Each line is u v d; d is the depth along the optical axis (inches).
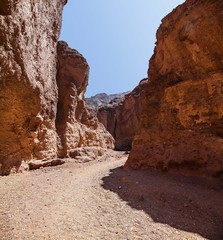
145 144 551.2
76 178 465.7
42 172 528.4
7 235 202.5
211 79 444.1
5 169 476.1
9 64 440.5
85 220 250.2
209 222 269.3
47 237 203.5
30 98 534.6
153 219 266.2
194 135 452.8
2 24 417.7
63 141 802.2
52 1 716.7
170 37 554.3
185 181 410.3
